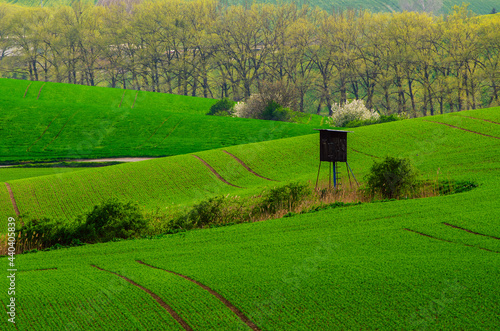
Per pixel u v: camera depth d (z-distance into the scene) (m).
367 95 107.19
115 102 91.19
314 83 107.62
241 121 69.38
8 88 90.25
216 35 106.56
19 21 109.12
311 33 105.06
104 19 113.19
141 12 110.19
